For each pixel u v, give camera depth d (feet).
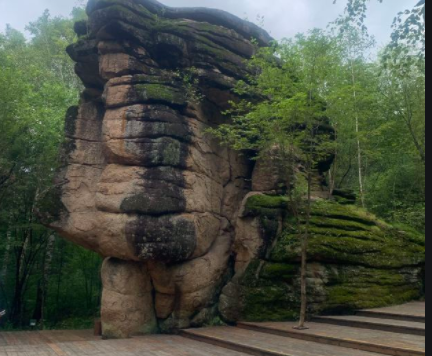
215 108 51.93
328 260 45.55
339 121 46.60
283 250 46.06
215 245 49.47
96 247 45.78
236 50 52.90
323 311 43.93
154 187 43.55
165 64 48.65
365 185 53.31
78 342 39.06
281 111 39.60
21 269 73.56
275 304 44.80
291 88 41.83
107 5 45.70
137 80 45.83
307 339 34.50
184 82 48.39
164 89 46.24
